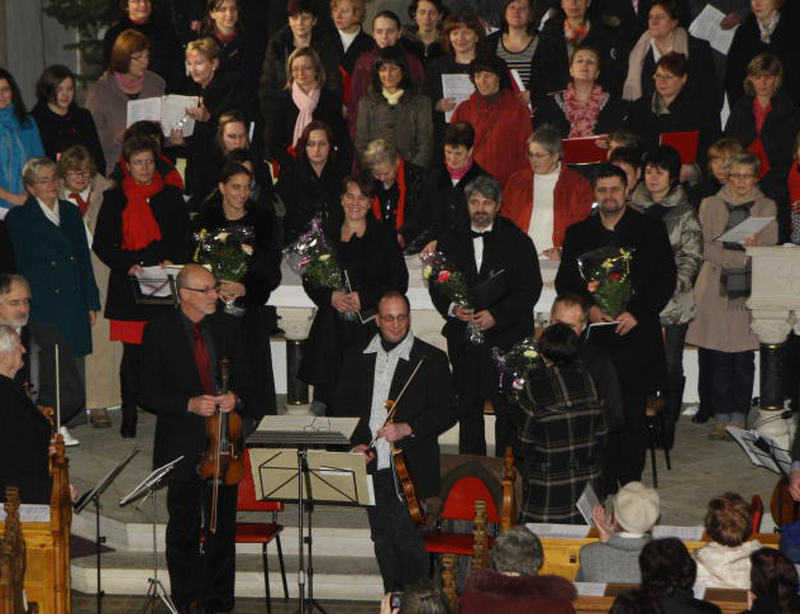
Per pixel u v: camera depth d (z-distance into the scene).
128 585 33.25
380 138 41.09
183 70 46.28
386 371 30.05
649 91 42.31
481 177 33.84
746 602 22.06
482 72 40.25
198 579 30.08
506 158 40.53
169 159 42.41
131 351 38.44
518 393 28.48
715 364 38.28
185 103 40.88
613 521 26.00
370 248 34.44
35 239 37.19
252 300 34.66
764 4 42.34
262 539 30.69
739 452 37.66
